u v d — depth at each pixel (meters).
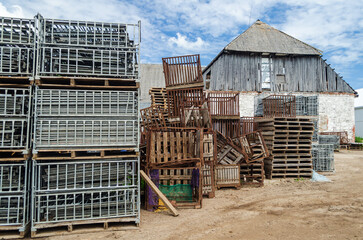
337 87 22.00
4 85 4.89
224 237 4.63
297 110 15.86
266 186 8.94
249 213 6.01
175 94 9.30
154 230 4.99
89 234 4.82
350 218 5.55
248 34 22.30
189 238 4.60
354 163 13.52
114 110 5.26
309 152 10.51
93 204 5.08
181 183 7.03
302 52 21.38
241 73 21.17
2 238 4.63
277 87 21.30
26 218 4.84
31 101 5.02
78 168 5.11
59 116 5.01
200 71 9.09
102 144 5.09
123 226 5.14
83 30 5.56
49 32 5.26
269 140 10.19
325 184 9.09
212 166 7.60
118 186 5.17
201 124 8.52
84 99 5.14
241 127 11.61
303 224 5.25
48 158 4.86
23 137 4.82
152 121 9.25
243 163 9.13
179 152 6.83
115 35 5.43
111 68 5.32
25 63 5.06
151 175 6.73
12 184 4.78
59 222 4.86
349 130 21.62
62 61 5.29
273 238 4.57
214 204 6.79
